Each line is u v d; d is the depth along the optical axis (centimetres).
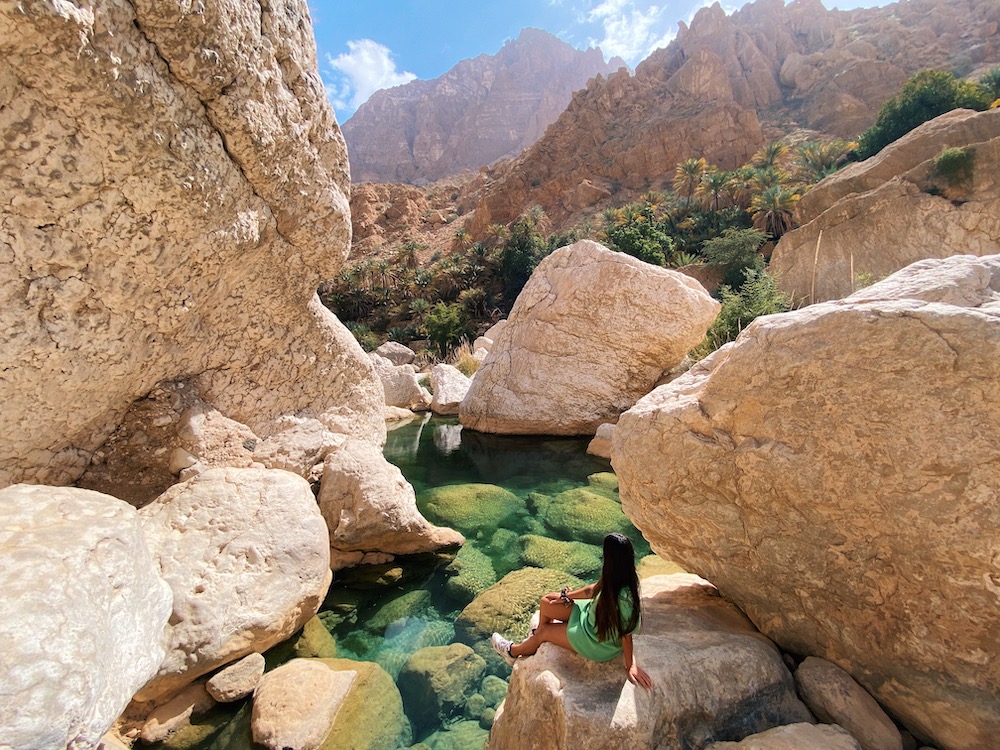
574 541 489
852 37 7450
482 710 278
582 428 914
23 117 240
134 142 274
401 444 932
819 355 220
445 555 458
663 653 231
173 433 400
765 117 7056
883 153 2195
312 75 397
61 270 280
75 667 171
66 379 305
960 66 5819
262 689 269
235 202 349
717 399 260
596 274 877
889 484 204
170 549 296
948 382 191
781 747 190
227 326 418
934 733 206
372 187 8569
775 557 245
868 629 221
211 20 291
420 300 5150
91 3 236
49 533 203
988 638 187
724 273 2917
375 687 284
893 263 1803
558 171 7400
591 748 191
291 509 346
